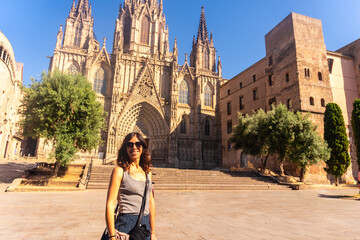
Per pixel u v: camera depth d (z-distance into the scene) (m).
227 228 6.25
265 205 10.68
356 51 33.91
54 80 21.86
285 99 30.47
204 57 67.75
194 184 20.22
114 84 49.25
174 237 5.36
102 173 21.28
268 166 31.20
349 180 27.77
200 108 56.00
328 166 25.48
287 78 30.67
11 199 11.60
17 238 5.10
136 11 65.75
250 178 24.36
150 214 2.59
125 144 2.51
